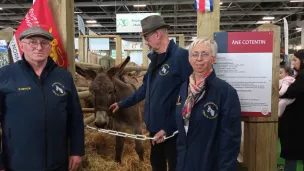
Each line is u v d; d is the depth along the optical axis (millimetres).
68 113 2012
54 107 1792
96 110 2889
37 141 1749
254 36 2170
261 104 2230
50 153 1797
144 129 4625
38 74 1823
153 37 2127
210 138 1695
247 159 2412
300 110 2746
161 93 2125
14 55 2287
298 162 2891
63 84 1880
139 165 3648
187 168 1744
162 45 2164
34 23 2236
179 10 18250
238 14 18953
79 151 2020
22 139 1731
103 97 2873
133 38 29422
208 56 1688
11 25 24641
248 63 2199
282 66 4391
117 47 7777
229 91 1687
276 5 17312
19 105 1722
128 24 10391
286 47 7309
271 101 2256
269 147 2324
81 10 18766
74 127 2018
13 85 1732
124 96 3594
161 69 2133
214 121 1688
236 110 1681
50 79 1829
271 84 2207
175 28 25766
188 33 28656
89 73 3387
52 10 2277
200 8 2336
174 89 2121
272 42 2168
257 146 2314
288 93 2723
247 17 21719
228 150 1656
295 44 28047
